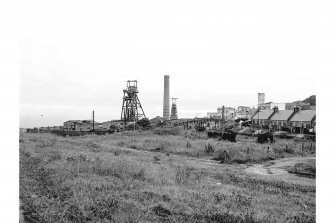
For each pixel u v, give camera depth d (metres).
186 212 9.09
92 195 9.67
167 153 31.19
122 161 15.84
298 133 55.19
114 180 12.23
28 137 34.88
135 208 8.79
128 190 10.98
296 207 11.24
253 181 17.19
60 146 26.61
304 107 77.75
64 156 18.02
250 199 11.45
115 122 72.31
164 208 9.21
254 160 28.81
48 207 8.46
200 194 11.39
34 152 19.91
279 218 9.45
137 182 12.26
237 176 18.62
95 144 32.69
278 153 33.22
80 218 7.95
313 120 62.75
